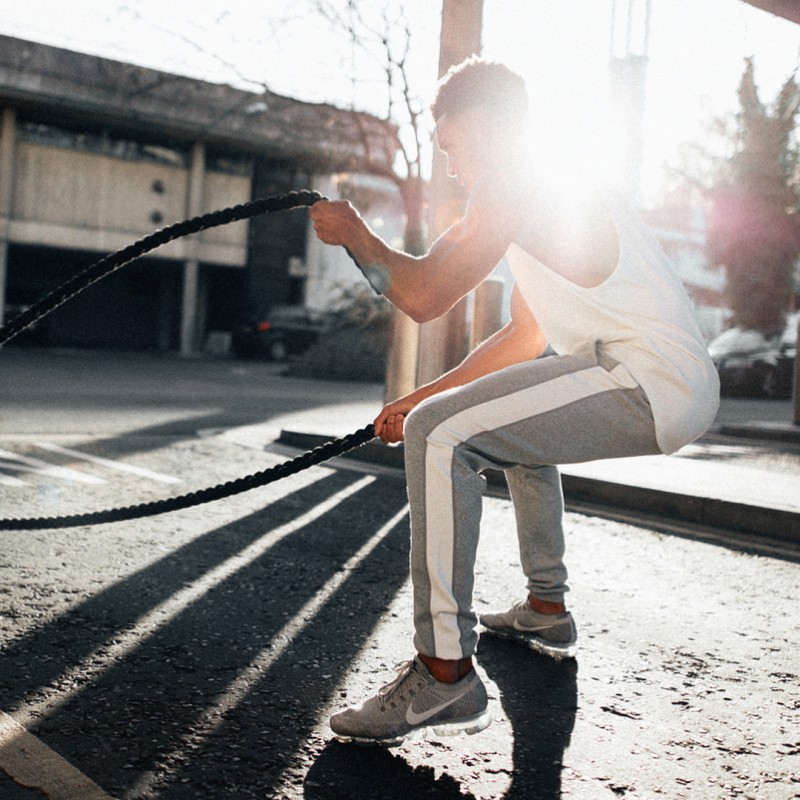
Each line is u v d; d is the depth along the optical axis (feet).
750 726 7.50
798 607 11.14
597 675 8.55
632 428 6.53
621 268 6.52
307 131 61.31
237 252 101.65
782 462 25.99
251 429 27.02
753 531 15.11
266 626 9.53
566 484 17.80
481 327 20.75
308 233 105.60
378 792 6.09
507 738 7.07
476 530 6.69
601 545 13.99
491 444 6.66
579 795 6.17
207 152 98.99
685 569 12.78
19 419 26.63
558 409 6.52
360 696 7.78
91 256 100.12
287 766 6.42
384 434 7.57
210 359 89.61
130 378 49.98
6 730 6.75
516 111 6.50
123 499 15.89
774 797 6.26
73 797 5.81
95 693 7.55
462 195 20.08
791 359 59.00
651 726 7.43
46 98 83.97
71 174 91.71
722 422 39.32
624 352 6.53
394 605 10.48
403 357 21.90
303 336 90.84
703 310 87.51
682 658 9.13
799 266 79.46
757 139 74.95
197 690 7.73
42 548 12.23
